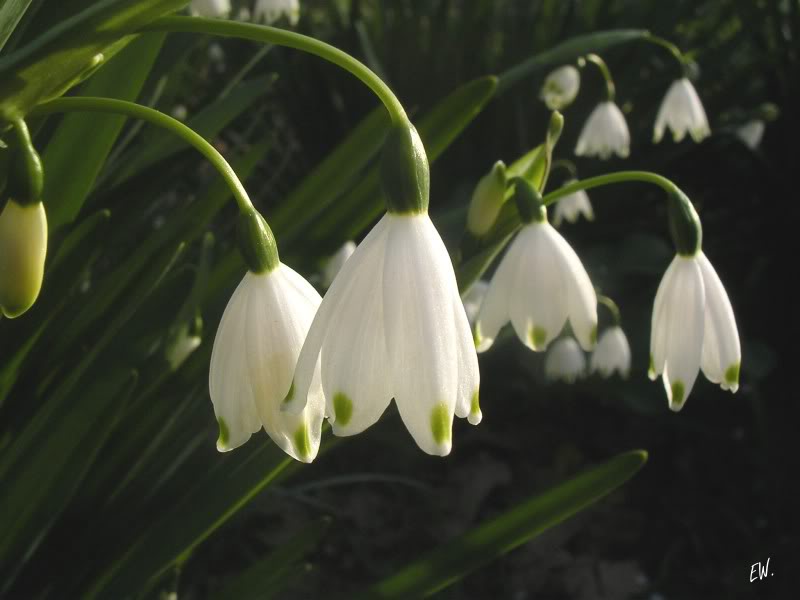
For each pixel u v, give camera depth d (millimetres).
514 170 171
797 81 398
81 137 169
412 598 166
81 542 174
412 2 405
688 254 149
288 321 119
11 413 175
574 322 155
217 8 261
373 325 114
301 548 176
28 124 165
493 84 180
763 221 413
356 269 115
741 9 398
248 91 196
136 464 176
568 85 323
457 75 394
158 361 175
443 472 346
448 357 113
